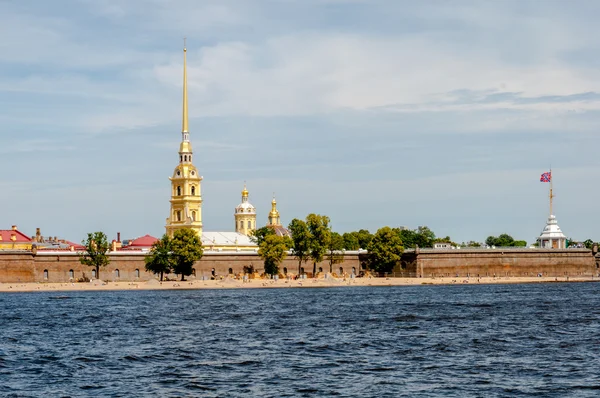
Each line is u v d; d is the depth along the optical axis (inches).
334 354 3447.3
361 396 2623.0
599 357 3314.5
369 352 3499.0
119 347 3718.0
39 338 4114.2
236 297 7406.5
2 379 2940.5
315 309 5826.8
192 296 7613.2
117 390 2741.1
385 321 4842.5
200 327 4579.2
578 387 2731.3
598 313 5310.0
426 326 4537.4
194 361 3284.9
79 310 5885.8
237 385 2802.7
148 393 2694.4
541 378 2883.9
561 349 3545.8
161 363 3248.0
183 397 2635.3
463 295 7524.6
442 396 2618.1
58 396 2657.5
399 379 2881.4
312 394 2655.0
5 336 4212.6
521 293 7854.3
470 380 2859.3
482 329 4355.3
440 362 3225.9
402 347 3641.7
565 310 5590.6
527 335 4060.0
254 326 4606.3
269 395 2647.6
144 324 4785.9
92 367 3169.3
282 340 3919.8
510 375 2942.9
